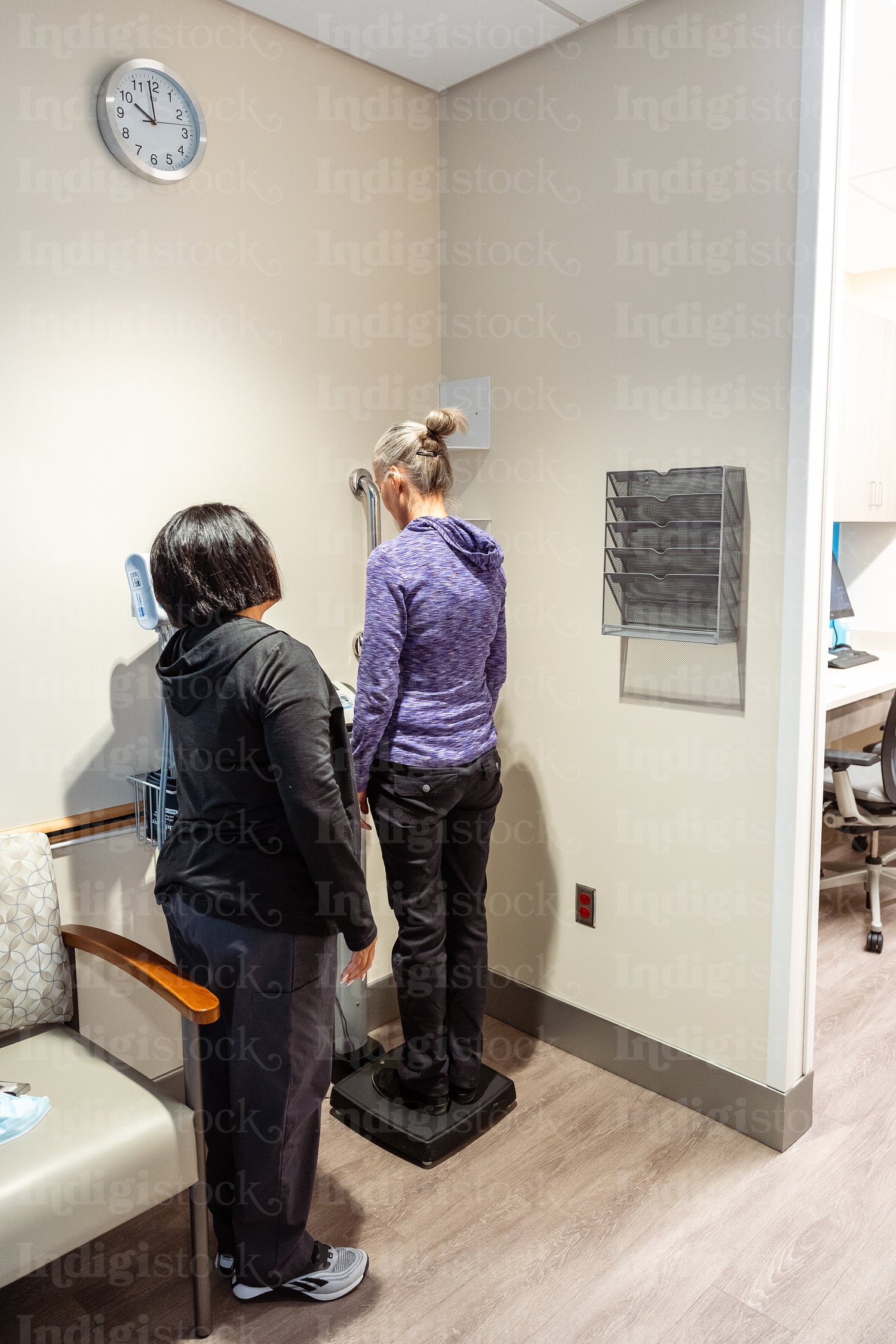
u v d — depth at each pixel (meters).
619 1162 1.95
